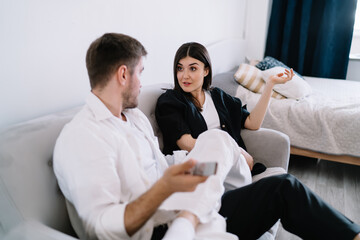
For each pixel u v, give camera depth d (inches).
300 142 77.8
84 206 27.1
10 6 36.0
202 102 58.8
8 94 37.5
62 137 29.4
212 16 94.9
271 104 81.3
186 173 24.9
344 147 73.5
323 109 75.9
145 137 39.2
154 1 63.9
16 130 31.9
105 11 50.9
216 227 29.6
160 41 69.2
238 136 58.1
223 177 33.6
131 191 31.3
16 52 37.6
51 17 41.3
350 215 63.7
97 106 32.3
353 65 129.4
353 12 116.2
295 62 133.0
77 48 46.3
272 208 35.6
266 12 127.7
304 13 121.6
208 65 56.6
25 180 29.6
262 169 53.1
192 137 52.5
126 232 26.1
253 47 135.6
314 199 34.4
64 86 45.2
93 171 27.6
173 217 31.7
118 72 32.2
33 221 28.7
